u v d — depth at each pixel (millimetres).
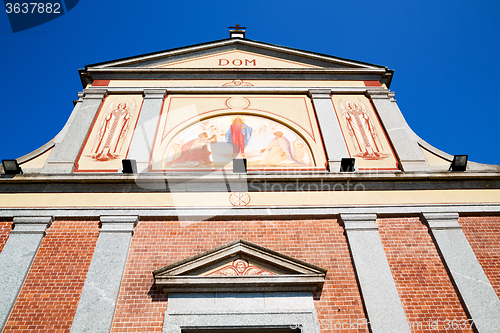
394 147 9945
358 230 8047
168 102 11180
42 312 6730
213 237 7957
